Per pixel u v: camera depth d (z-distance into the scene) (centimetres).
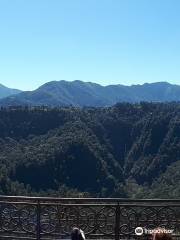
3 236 732
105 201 723
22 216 729
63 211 726
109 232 727
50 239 720
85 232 725
